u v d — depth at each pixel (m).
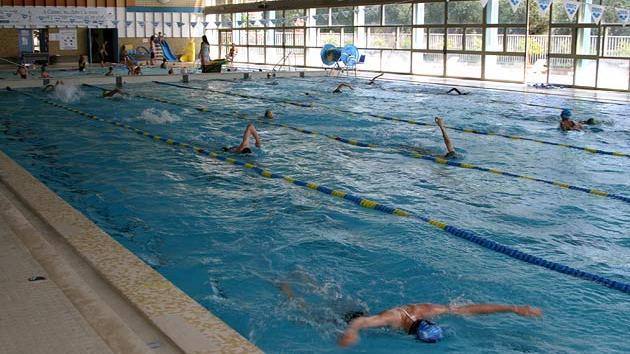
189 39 28.81
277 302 3.56
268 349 3.03
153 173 6.66
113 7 26.88
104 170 6.81
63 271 3.38
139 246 4.50
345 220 5.11
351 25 22.00
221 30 28.69
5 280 3.24
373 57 21.53
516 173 6.79
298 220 5.09
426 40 19.56
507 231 4.84
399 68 20.69
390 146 8.27
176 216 5.18
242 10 25.64
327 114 11.39
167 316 2.90
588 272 4.04
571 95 14.04
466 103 12.91
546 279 3.94
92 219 5.12
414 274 4.00
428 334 3.06
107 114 11.22
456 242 4.62
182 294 3.16
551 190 6.08
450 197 5.81
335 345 3.06
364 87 16.36
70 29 26.53
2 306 2.92
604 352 3.02
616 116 10.97
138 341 2.61
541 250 4.44
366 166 7.07
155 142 8.48
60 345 2.56
